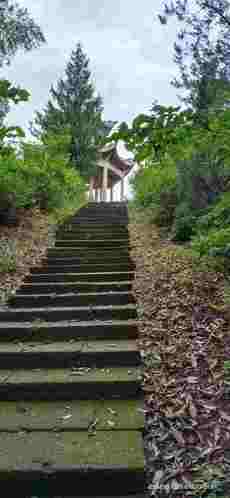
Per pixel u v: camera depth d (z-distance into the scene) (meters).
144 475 2.13
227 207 4.57
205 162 6.03
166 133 2.61
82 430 2.49
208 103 4.20
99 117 20.00
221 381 2.99
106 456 2.22
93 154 19.19
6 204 8.42
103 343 3.73
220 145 3.12
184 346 3.57
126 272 5.91
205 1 3.67
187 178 6.76
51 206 10.70
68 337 3.92
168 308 4.41
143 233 8.55
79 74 21.14
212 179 6.21
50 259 6.76
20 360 3.45
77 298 4.93
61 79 21.16
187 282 4.98
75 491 2.14
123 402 2.88
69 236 8.41
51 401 2.94
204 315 4.11
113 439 2.39
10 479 2.13
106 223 9.80
